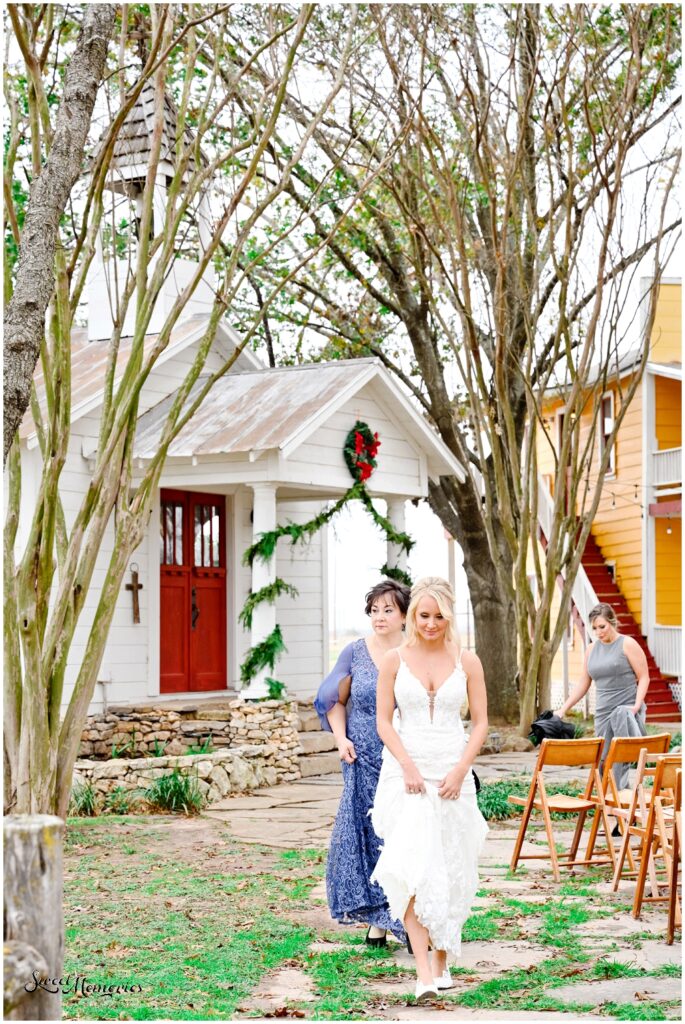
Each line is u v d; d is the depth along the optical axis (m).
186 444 15.18
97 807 11.98
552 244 16.03
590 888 8.31
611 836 9.27
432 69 15.07
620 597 25.48
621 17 15.43
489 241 18.86
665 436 24.56
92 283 18.19
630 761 8.87
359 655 6.96
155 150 8.54
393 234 18.98
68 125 6.96
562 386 18.88
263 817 11.72
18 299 6.55
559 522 17.38
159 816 11.83
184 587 17.02
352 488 16.17
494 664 20.06
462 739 5.99
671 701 22.80
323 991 5.87
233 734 14.63
